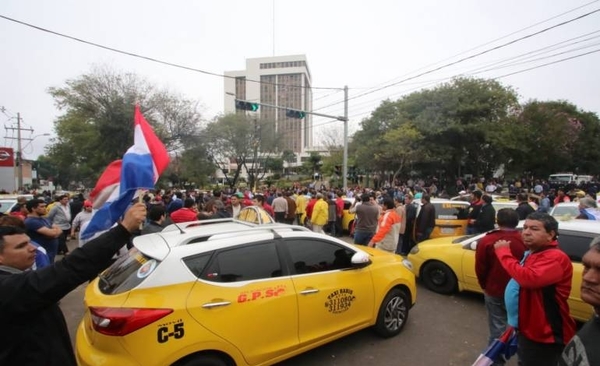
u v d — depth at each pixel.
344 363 3.84
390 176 37.81
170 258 2.94
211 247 3.18
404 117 32.47
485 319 5.07
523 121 34.75
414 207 9.12
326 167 44.88
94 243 1.61
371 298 4.21
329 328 3.76
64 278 1.52
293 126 50.34
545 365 2.54
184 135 24.75
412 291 4.71
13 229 1.79
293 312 3.43
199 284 2.96
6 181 26.81
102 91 20.53
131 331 2.59
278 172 65.19
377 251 4.91
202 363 2.88
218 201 8.15
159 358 2.65
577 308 4.48
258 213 4.54
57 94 20.02
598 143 43.75
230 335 2.98
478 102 30.25
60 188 65.00
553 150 36.31
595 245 1.47
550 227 2.53
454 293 6.13
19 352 1.58
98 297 2.84
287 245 3.67
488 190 24.11
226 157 39.91
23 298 1.49
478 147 32.38
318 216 11.09
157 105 22.69
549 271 2.43
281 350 3.33
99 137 20.66
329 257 3.97
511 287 2.86
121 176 2.25
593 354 1.34
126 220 1.70
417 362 3.87
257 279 3.31
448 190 30.66
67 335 1.85
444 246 6.25
